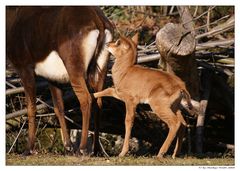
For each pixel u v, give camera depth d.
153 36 30.14
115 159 17.34
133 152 24.69
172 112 17.56
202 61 23.78
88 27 18.03
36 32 18.80
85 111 17.92
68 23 18.08
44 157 18.73
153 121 25.53
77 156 18.20
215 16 30.86
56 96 20.06
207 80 24.45
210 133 27.03
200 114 23.25
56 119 25.06
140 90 17.97
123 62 18.45
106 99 24.47
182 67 19.81
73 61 17.97
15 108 25.62
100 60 18.66
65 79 18.70
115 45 18.50
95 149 19.09
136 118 25.44
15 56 19.38
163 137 25.53
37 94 24.77
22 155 19.45
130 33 30.38
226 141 26.95
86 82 18.73
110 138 26.27
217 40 25.17
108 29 18.69
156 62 24.14
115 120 25.67
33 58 19.05
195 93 21.20
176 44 19.03
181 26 19.27
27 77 19.30
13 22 19.52
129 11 31.56
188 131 23.42
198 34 25.50
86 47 18.02
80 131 25.19
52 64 18.59
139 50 24.36
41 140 25.05
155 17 31.59
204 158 19.38
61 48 18.12
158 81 17.78
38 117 24.98
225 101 25.86
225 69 24.02
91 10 18.42
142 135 25.66
